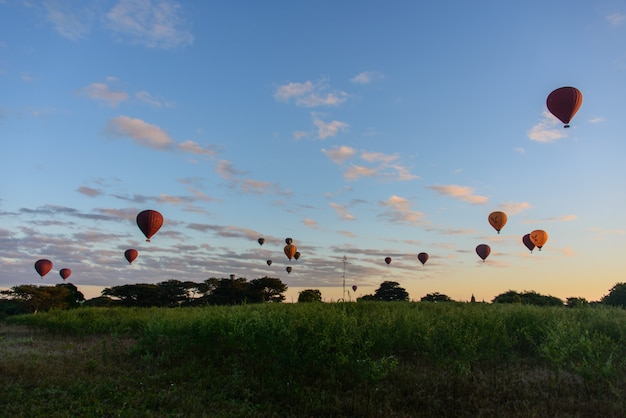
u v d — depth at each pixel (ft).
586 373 26.61
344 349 29.60
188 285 193.26
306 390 26.16
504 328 36.19
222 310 48.01
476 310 46.52
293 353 30.01
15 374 29.32
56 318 63.67
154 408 23.57
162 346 38.50
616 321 39.09
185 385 27.66
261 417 22.68
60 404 23.38
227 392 26.40
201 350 35.58
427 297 135.33
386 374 27.61
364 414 22.67
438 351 32.76
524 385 26.53
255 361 31.35
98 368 31.42
